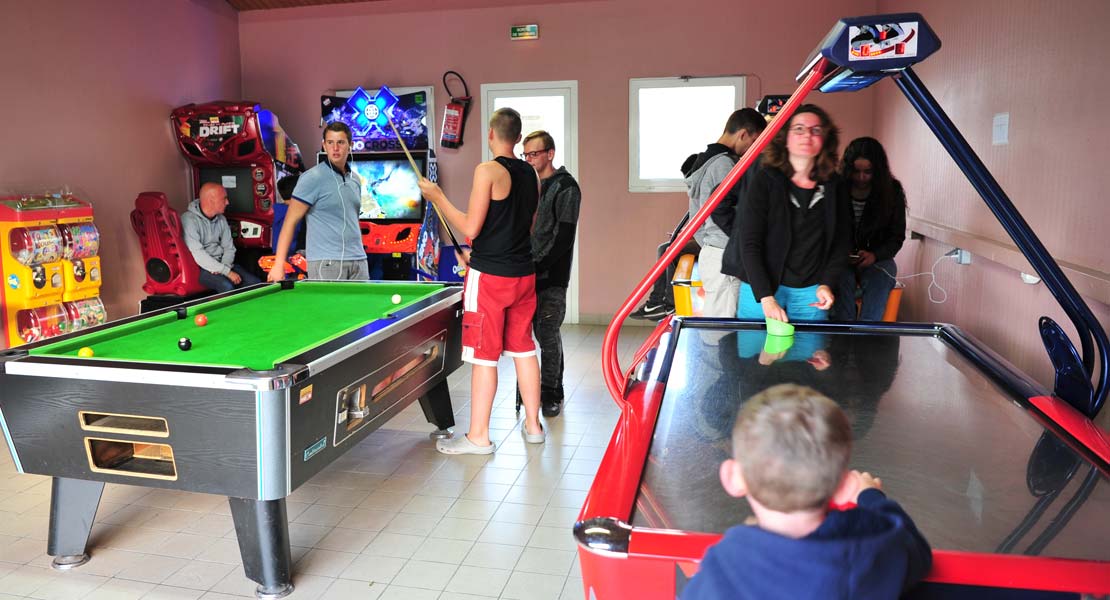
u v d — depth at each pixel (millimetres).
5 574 2652
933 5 4777
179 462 2434
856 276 3889
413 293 3973
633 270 6750
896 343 2445
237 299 3725
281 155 6539
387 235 6398
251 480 2385
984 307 3854
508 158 3510
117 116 5801
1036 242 1813
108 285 5770
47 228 4766
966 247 3789
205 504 3205
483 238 3504
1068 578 1086
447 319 3721
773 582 968
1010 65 3471
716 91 6410
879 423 1694
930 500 1322
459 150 6801
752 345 2408
